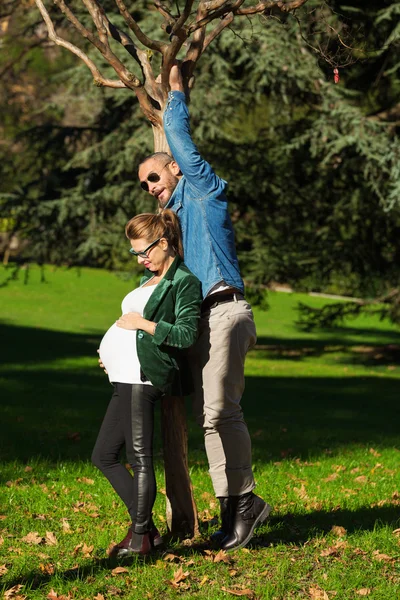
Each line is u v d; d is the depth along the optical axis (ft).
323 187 81.82
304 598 17.06
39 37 92.32
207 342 18.53
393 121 78.02
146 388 18.30
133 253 18.70
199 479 29.76
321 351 104.73
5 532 21.66
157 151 20.99
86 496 26.09
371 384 73.56
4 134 120.16
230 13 21.47
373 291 84.07
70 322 120.57
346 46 22.95
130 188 77.61
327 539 20.71
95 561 18.97
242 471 19.16
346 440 43.70
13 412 45.60
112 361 18.53
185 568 18.39
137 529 18.74
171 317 18.06
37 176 88.84
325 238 82.43
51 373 67.41
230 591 17.03
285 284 84.94
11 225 88.07
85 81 72.02
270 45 65.10
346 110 68.64
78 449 36.17
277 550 19.74
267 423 48.55
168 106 18.98
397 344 113.29
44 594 17.02
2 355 80.23
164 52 19.93
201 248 18.65
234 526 19.44
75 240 84.17
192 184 18.74
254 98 76.02
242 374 18.97
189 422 47.03
